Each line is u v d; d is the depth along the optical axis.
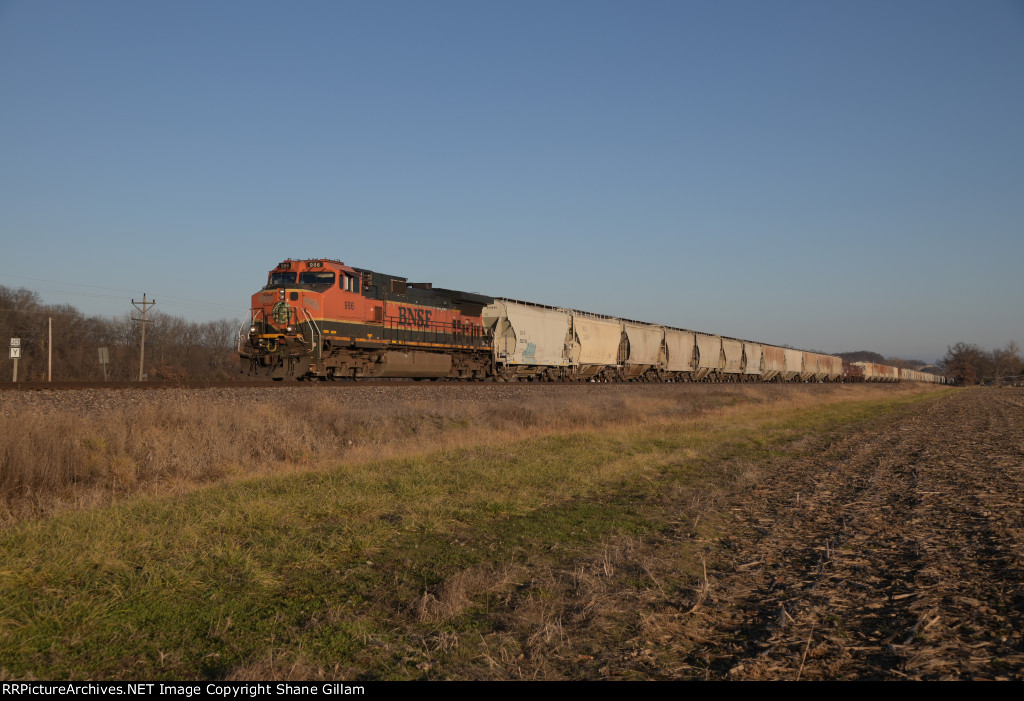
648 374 54.12
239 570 7.48
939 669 5.04
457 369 36.88
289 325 27.31
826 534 9.61
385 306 31.41
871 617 6.20
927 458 18.22
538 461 15.47
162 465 13.48
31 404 16.70
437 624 6.00
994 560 8.02
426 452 16.36
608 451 17.80
